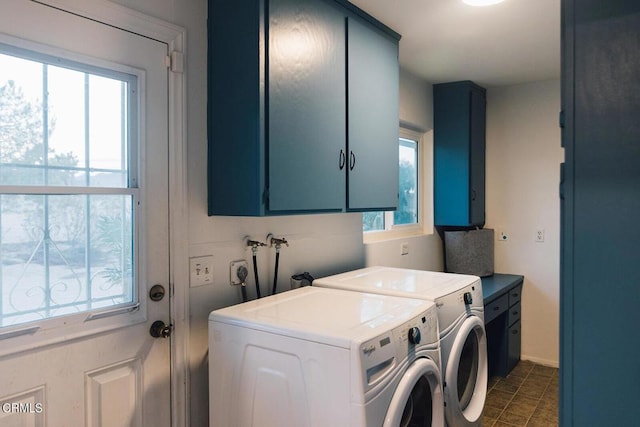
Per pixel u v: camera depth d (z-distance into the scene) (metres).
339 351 1.29
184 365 1.72
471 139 3.62
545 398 3.13
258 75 1.65
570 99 0.93
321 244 2.46
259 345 1.46
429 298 1.89
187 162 1.73
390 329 1.43
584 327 0.92
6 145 1.26
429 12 2.25
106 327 1.49
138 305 1.58
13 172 1.28
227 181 1.76
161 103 1.65
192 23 1.75
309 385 1.35
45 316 1.35
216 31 1.78
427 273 2.46
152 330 1.62
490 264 3.78
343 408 1.28
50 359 1.35
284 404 1.40
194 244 1.76
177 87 1.70
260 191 1.66
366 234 3.06
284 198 1.76
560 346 0.96
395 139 2.55
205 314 1.81
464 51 2.86
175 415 1.69
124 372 1.54
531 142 3.74
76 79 1.42
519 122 3.79
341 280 2.24
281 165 1.74
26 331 1.29
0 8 1.24
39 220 1.33
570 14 0.94
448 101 3.65
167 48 1.67
